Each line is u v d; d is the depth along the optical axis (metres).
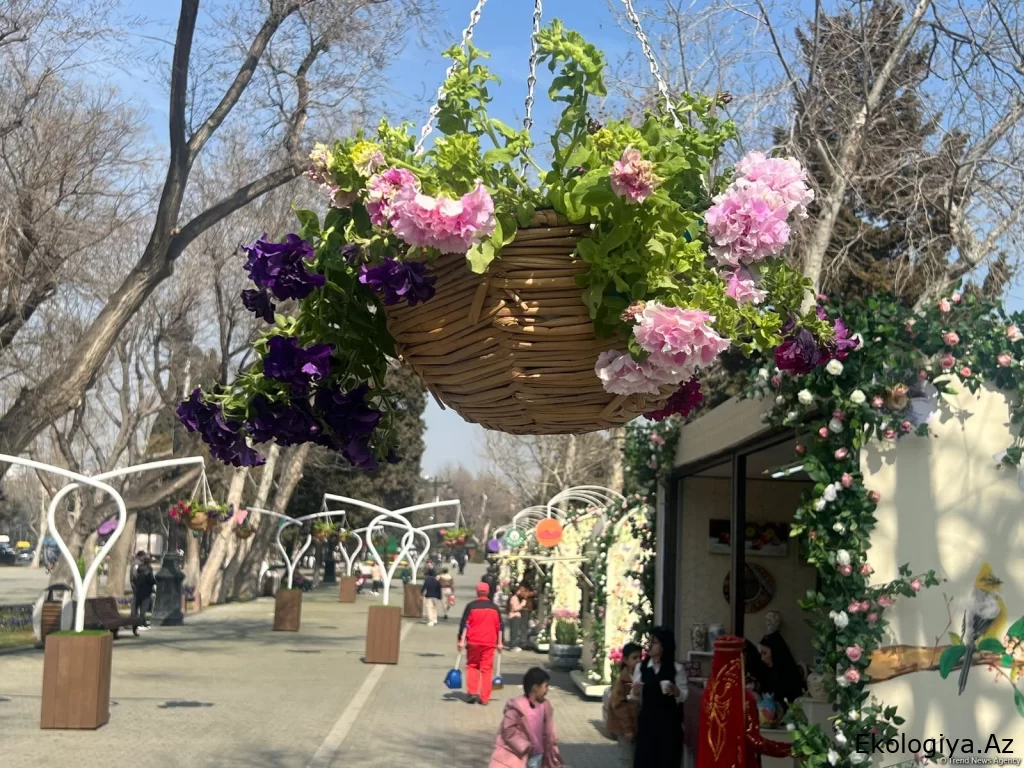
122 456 30.52
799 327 2.57
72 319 21.12
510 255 2.07
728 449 8.15
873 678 5.61
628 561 15.20
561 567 20.19
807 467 5.66
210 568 34.72
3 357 20.84
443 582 36.41
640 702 8.88
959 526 5.70
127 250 20.45
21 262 17.02
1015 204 12.55
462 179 2.08
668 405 2.54
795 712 5.78
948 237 12.98
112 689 14.73
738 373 15.83
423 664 19.50
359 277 2.14
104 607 21.69
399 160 2.20
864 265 14.86
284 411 2.41
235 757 10.13
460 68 2.34
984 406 5.75
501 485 54.41
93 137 17.52
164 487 24.56
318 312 2.34
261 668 18.02
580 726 12.74
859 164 12.78
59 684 11.34
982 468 5.73
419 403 50.72
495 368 2.16
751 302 2.25
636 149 2.05
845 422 5.68
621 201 2.02
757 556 11.09
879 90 12.03
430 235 1.98
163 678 16.19
